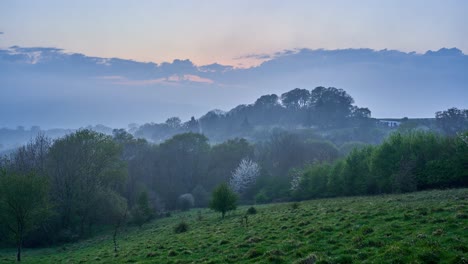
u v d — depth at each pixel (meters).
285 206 53.56
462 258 14.90
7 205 39.06
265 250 21.86
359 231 22.59
